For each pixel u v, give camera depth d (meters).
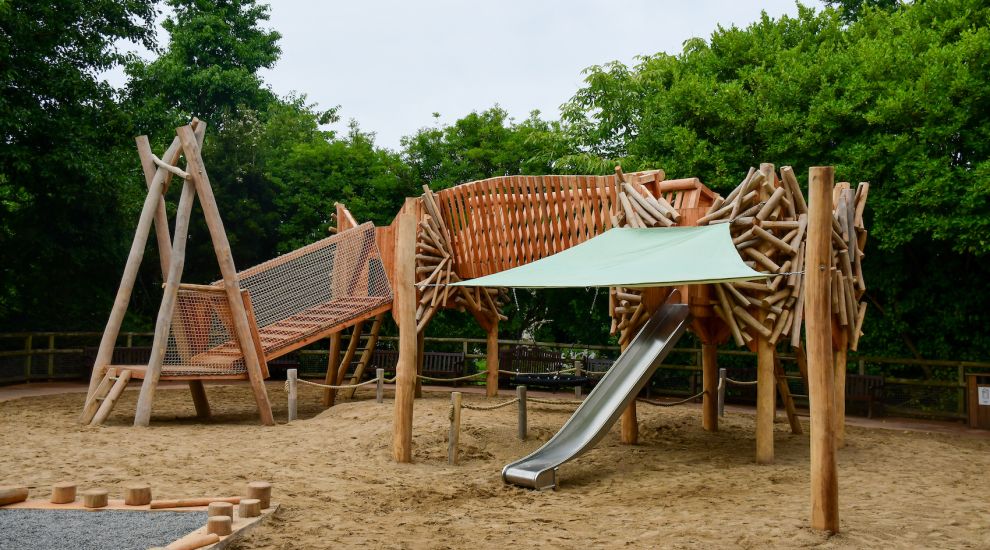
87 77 18.44
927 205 13.50
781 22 18.69
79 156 17.83
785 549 5.47
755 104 15.90
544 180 12.95
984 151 13.84
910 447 10.78
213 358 12.19
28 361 17.83
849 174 14.29
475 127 23.31
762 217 9.35
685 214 10.08
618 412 8.77
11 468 7.99
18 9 16.89
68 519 5.69
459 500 7.45
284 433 11.11
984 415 13.55
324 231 23.02
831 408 5.89
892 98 13.83
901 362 15.27
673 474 8.59
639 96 20.09
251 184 23.89
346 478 8.23
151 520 5.71
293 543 5.55
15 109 16.58
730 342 17.33
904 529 6.00
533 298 20.53
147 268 23.22
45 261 20.11
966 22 15.30
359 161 23.78
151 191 12.20
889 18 16.73
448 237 14.55
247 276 14.11
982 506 6.88
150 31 20.02
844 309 10.31
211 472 8.10
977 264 15.20
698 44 19.97
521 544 5.74
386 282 14.83
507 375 18.31
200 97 31.11
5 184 19.06
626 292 10.59
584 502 7.37
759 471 8.61
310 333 13.55
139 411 11.45
